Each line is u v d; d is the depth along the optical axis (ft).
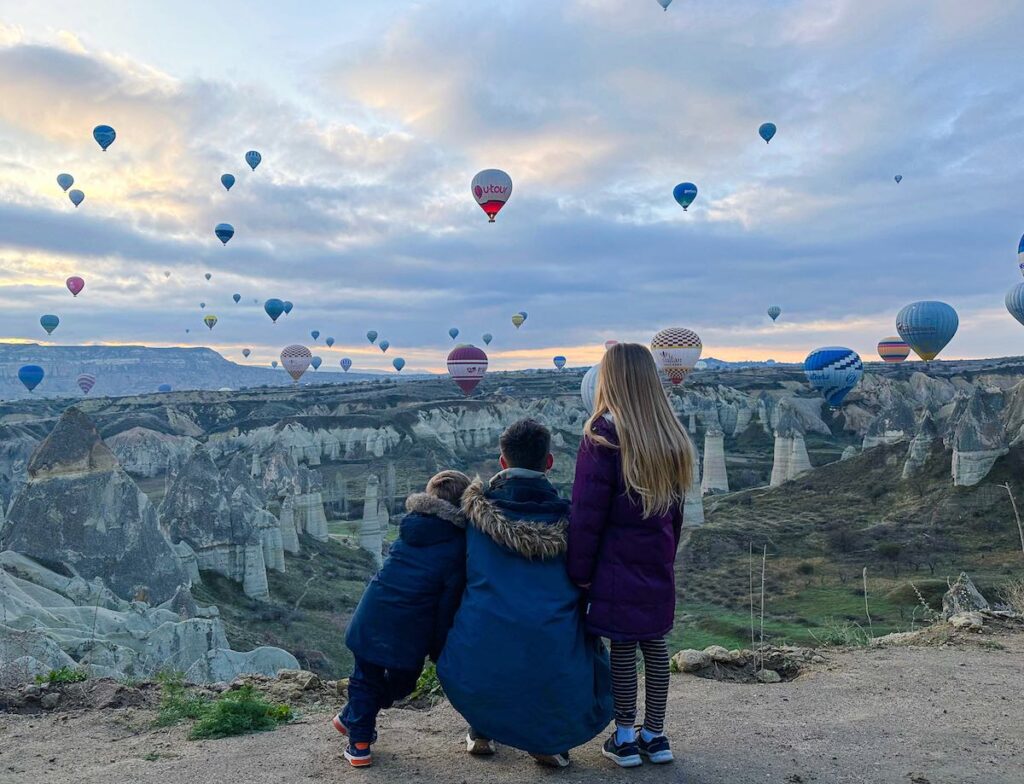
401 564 13.93
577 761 14.60
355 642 14.17
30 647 56.70
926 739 15.61
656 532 13.35
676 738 15.83
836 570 161.99
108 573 115.96
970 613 26.66
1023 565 146.20
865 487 223.30
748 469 345.10
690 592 156.97
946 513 185.16
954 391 455.63
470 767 14.40
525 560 13.24
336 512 314.35
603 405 13.69
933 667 20.85
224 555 151.64
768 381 502.79
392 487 331.16
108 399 495.00
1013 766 14.21
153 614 93.40
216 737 16.76
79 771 14.82
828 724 16.53
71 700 19.39
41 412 439.63
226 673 80.07
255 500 177.68
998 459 192.13
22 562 101.50
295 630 137.28
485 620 12.96
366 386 604.08
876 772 14.03
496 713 13.01
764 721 16.78
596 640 14.28
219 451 374.02
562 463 354.54
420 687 20.57
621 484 13.15
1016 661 21.38
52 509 115.65
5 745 16.51
